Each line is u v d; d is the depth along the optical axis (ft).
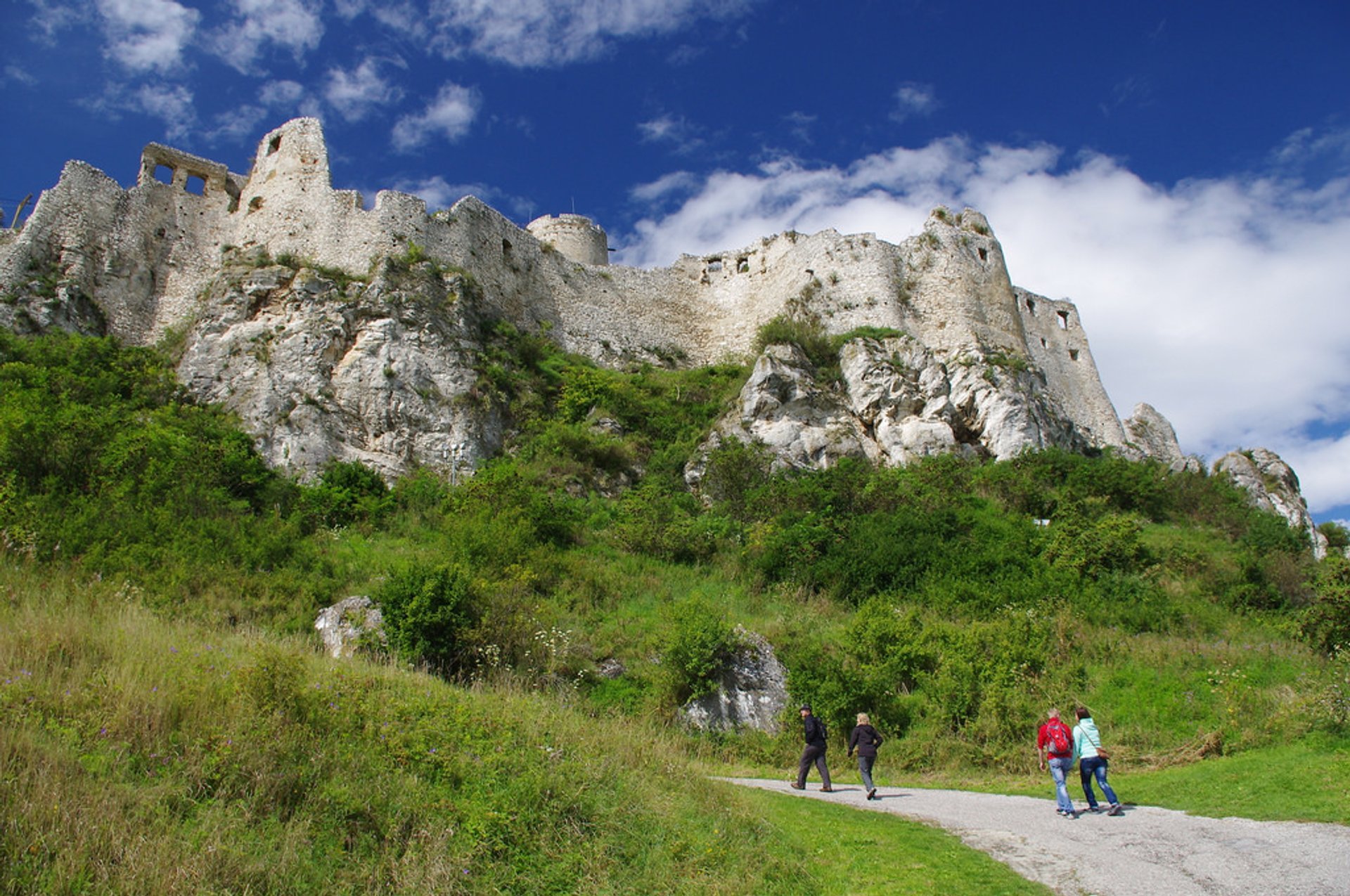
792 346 125.08
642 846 29.22
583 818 29.78
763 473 102.63
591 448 106.83
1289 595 81.87
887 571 79.41
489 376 112.06
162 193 126.00
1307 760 43.52
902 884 28.09
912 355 127.54
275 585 61.87
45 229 113.91
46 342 99.76
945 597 74.74
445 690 41.11
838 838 32.42
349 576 67.05
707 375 135.33
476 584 59.98
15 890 20.38
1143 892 26.94
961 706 56.29
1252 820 35.12
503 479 88.28
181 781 26.09
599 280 147.33
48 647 33.45
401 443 101.24
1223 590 82.02
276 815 25.57
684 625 60.29
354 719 32.37
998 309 147.13
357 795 27.40
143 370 100.32
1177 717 55.83
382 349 106.42
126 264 118.73
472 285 122.42
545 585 70.44
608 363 138.51
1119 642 65.72
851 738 44.86
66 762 25.34
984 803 41.57
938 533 85.35
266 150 133.39
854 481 99.14
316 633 57.21
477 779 30.48
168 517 66.59
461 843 26.66
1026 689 58.59
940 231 149.28
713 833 30.89
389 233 121.29
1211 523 109.40
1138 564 84.43
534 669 55.57
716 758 53.11
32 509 62.80
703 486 103.14
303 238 122.21
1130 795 43.04
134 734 27.73
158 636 39.75
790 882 28.32
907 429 117.80
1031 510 101.45
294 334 105.81
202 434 88.28
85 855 21.94
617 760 35.65
